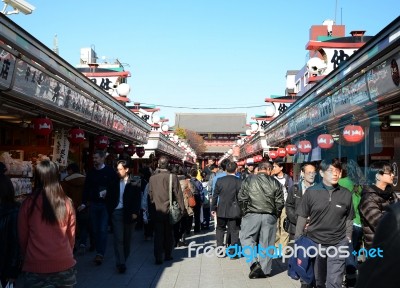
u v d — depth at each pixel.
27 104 8.19
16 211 4.57
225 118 96.06
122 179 8.38
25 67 6.51
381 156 8.02
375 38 5.88
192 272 8.00
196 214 13.57
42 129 8.56
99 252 8.48
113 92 15.18
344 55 11.92
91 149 15.30
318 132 9.82
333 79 7.98
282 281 7.29
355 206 6.25
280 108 19.02
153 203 8.72
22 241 4.13
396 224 1.66
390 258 1.64
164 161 8.94
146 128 19.80
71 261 4.20
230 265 8.60
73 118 10.12
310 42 11.95
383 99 6.27
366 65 6.45
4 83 6.02
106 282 7.27
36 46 6.66
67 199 4.29
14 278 4.55
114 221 8.05
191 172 13.48
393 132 8.03
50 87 7.73
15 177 8.74
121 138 16.83
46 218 4.06
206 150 90.69
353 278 5.68
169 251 9.11
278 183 7.65
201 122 95.94
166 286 7.01
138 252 10.12
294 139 12.83
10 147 11.49
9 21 5.66
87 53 23.69
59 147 11.25
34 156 11.52
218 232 9.48
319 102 9.19
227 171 9.45
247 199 7.64
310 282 5.46
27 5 7.46
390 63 5.72
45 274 4.03
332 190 5.30
